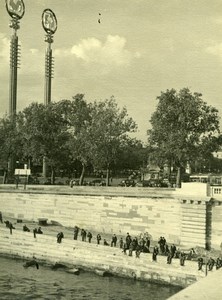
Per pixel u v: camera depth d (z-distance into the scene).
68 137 85.88
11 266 52.44
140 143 82.12
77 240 52.19
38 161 85.62
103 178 108.31
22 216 66.56
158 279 44.81
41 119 84.81
